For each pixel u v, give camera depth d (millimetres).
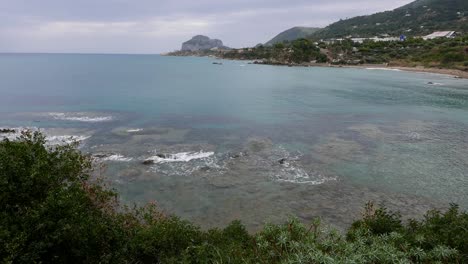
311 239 9062
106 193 13008
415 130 38094
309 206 19516
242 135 35562
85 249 9352
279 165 26234
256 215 18406
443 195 21094
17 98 58062
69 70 133500
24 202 9273
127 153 28406
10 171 9242
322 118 45094
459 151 29922
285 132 37062
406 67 137125
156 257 10445
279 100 61250
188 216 18203
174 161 26719
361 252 8406
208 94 68062
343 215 18469
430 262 8461
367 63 160000
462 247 9398
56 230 8523
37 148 11195
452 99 62125
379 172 24859
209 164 26219
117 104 54000
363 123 41875
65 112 46594
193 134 35719
